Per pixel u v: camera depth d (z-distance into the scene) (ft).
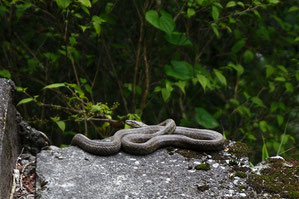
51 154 15.39
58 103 26.35
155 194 13.47
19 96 25.35
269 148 26.21
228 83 29.60
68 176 14.10
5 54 25.88
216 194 13.71
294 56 27.94
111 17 25.54
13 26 27.58
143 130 17.88
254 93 29.48
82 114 20.42
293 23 28.99
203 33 28.50
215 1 21.97
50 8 24.30
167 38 23.63
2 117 14.01
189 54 28.32
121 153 15.94
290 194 13.69
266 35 25.86
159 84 27.63
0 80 16.30
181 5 24.63
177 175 14.66
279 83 27.20
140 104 26.43
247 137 26.68
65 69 27.81
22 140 16.72
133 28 28.81
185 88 27.50
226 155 16.19
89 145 15.64
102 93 28.09
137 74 27.84
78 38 27.20
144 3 25.99
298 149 27.96
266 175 14.98
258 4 21.94
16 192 14.25
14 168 15.05
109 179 14.14
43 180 13.74
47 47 27.61
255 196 13.74
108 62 28.86
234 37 28.40
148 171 14.82
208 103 29.99
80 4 20.33
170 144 16.58
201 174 14.79
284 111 28.71
